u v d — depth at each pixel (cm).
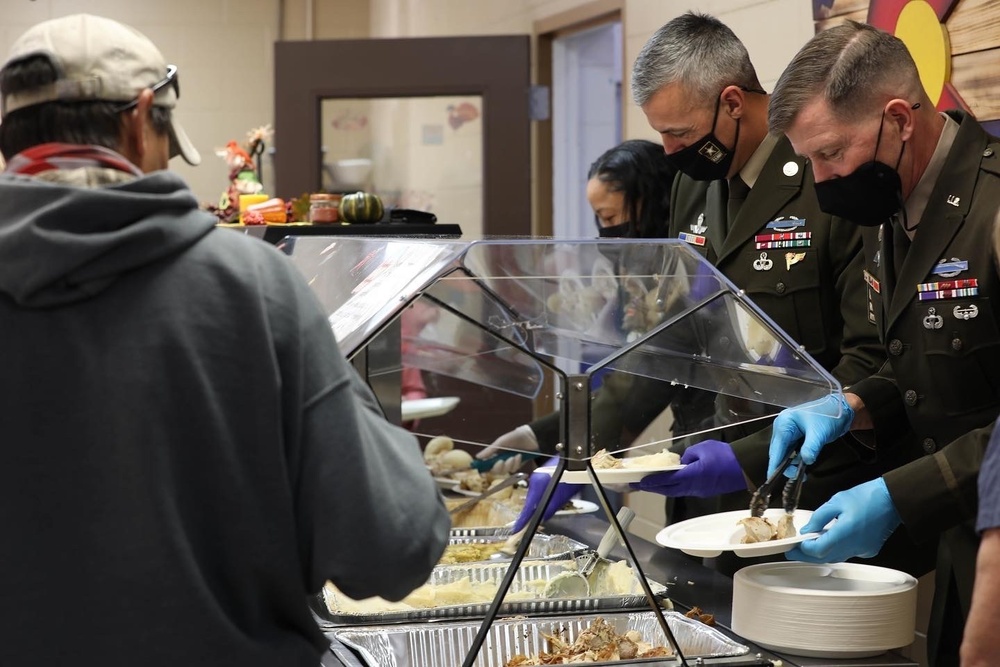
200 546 98
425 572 105
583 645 156
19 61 103
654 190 272
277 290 103
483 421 178
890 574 165
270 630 102
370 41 482
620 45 508
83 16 107
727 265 231
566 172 518
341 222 303
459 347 176
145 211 98
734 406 169
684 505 246
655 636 164
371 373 178
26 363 96
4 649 96
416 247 172
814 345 223
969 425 183
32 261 95
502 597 143
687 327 165
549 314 167
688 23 222
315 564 102
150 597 95
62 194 96
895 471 165
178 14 597
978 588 120
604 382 164
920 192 185
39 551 96
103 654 96
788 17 314
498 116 475
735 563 206
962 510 162
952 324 181
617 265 166
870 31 179
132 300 98
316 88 485
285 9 614
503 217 477
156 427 96
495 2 541
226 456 98
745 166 229
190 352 97
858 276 213
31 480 96
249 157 431
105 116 104
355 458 101
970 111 239
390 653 158
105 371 96
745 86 221
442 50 477
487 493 188
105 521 95
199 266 100
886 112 176
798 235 222
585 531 224
